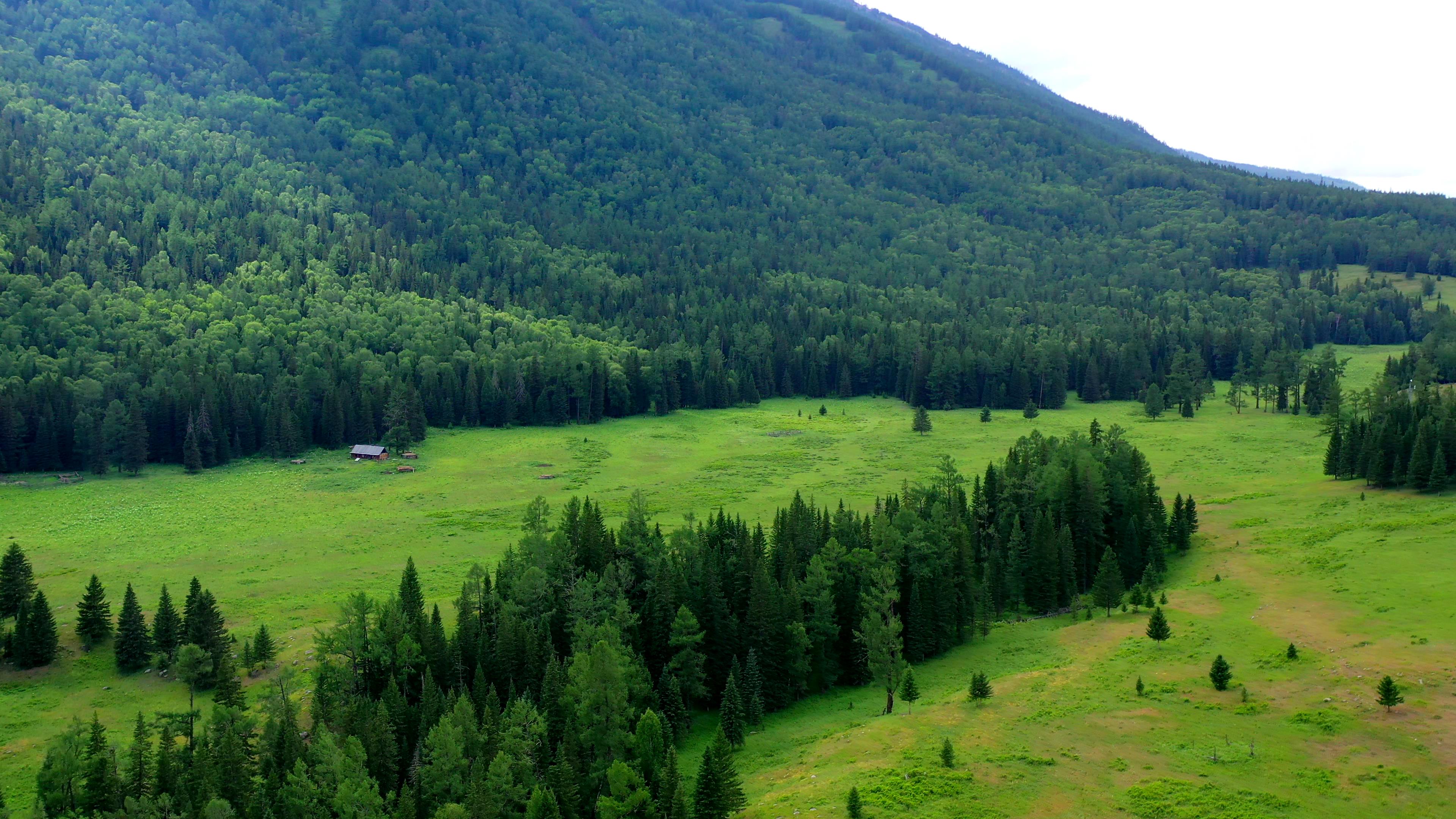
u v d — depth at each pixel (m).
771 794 68.19
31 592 106.75
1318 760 63.53
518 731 74.38
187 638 97.06
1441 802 57.97
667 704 87.88
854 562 102.06
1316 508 128.75
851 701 94.75
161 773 73.94
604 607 95.69
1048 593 113.69
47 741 83.50
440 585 118.38
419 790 74.88
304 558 130.25
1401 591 90.75
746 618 96.06
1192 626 91.75
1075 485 122.62
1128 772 64.50
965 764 67.00
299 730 82.25
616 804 68.00
